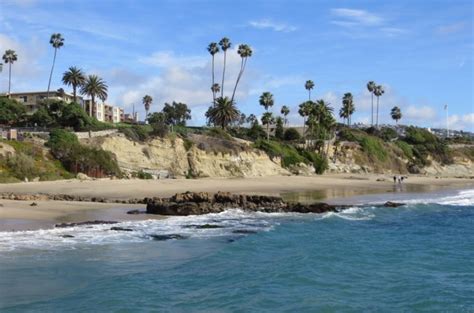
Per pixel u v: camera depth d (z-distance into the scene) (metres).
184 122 166.38
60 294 14.10
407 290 15.61
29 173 57.44
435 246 24.12
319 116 116.56
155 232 25.98
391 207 42.41
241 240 24.25
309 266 18.56
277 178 80.88
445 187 77.19
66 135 66.75
